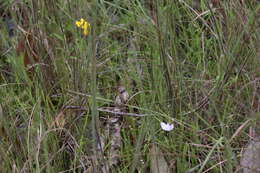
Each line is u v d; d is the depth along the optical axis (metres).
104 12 4.01
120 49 3.88
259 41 3.40
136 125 3.47
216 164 2.98
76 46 3.69
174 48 3.47
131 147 3.30
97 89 3.69
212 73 3.65
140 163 3.16
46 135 3.14
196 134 3.24
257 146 3.01
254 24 3.46
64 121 3.41
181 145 3.20
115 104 3.54
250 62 3.52
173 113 3.37
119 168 3.20
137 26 3.74
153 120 3.21
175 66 3.47
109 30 3.99
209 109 3.34
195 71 3.64
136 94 3.54
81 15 3.74
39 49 3.66
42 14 3.71
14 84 3.79
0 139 3.31
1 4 4.47
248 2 3.69
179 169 3.12
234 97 3.34
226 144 2.91
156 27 3.50
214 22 3.75
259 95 3.35
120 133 3.44
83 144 3.32
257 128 3.12
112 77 3.77
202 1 3.88
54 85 3.55
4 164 3.17
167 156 3.15
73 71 3.52
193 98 3.54
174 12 3.84
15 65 3.72
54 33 3.78
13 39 3.97
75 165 3.23
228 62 3.39
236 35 3.53
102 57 3.89
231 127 3.34
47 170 3.05
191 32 3.85
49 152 3.26
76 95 3.50
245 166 2.90
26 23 3.96
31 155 3.12
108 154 3.22
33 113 3.32
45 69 3.63
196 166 3.06
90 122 3.45
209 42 3.78
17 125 3.55
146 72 3.63
